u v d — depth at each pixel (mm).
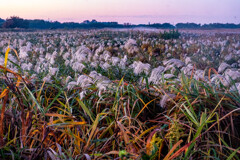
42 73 5137
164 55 10039
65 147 2533
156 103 3189
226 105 2906
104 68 5676
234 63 7930
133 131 2766
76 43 16594
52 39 22234
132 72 5273
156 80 3676
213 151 2229
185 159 1961
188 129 2566
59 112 3152
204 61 8656
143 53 10789
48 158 2316
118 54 10094
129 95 3174
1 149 2207
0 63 5309
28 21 91688
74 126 2615
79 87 3619
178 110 2801
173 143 2385
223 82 3523
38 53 10578
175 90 2988
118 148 2451
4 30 54500
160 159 2369
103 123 2949
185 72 4211
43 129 2434
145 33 26391
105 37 23109
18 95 2527
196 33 28891
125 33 28859
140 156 1973
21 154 2273
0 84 3568
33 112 2885
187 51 11711
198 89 3240
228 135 2570
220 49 12469
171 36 21844
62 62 7043
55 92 3785
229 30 31188
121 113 2855
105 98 3162
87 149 2342
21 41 14320
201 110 2891
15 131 2625
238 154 2412
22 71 5152
